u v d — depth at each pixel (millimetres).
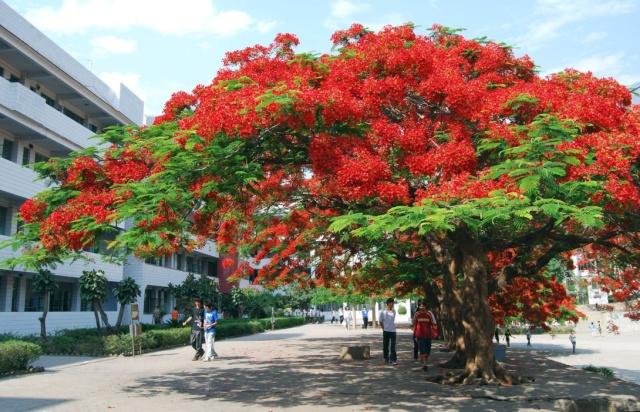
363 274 18188
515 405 8812
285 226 16281
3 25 21750
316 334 33875
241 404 8898
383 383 11289
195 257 46312
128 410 8305
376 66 9883
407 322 54125
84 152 9867
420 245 15617
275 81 9742
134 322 18750
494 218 7012
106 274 29250
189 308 32938
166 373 13141
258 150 9336
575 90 9852
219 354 18688
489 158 9562
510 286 16625
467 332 11258
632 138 8031
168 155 8609
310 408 8547
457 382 11070
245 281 49625
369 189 8445
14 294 24422
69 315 27047
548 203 6977
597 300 39000
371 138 9234
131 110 32656
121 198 8609
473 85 9430
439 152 8758
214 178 8641
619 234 11344
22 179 22781
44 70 24875
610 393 9992
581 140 8289
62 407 8523
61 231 8773
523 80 11000
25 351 13008
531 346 24797
